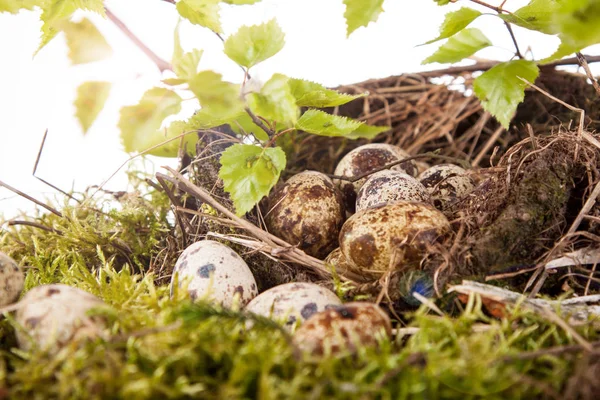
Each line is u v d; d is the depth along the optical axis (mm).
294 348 206
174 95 229
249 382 202
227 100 232
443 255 247
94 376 200
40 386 204
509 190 264
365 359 207
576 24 222
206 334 213
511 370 203
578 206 267
